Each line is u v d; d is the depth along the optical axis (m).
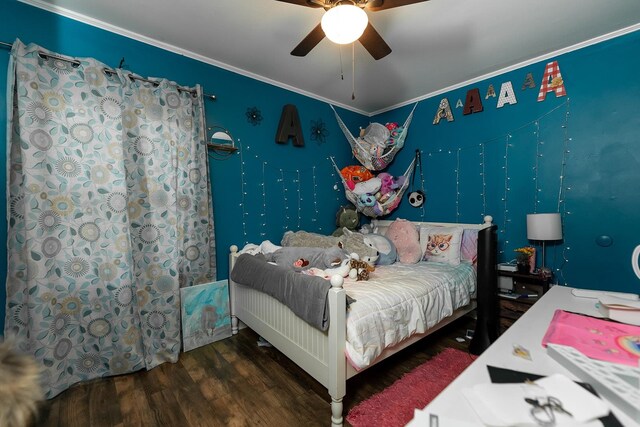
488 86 2.84
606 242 2.24
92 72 1.84
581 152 2.34
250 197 2.77
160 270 2.13
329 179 3.49
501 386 0.67
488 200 2.88
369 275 2.25
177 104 2.23
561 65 2.41
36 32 1.75
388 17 1.94
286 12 1.89
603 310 1.14
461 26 2.05
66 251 1.77
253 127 2.78
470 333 2.45
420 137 3.42
